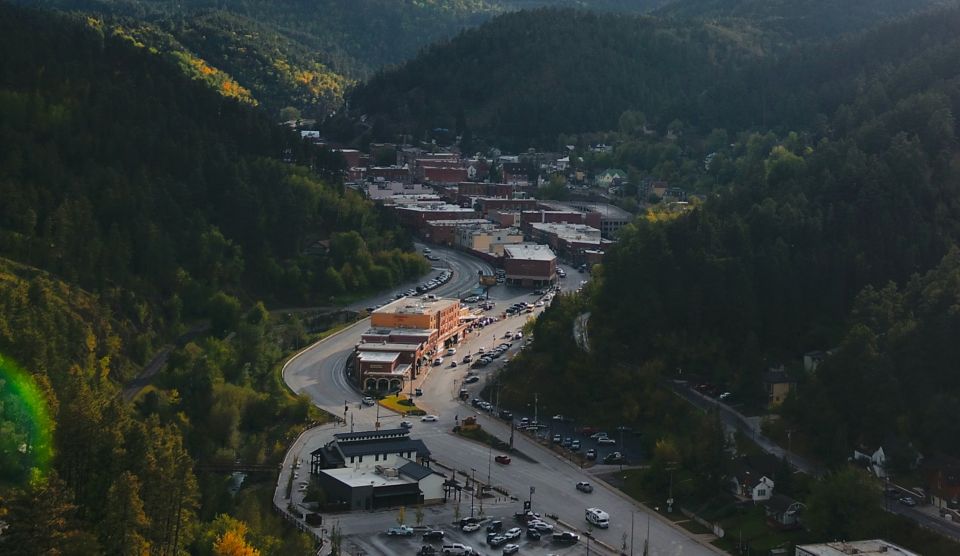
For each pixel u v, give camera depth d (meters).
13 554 168.12
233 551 199.88
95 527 184.00
